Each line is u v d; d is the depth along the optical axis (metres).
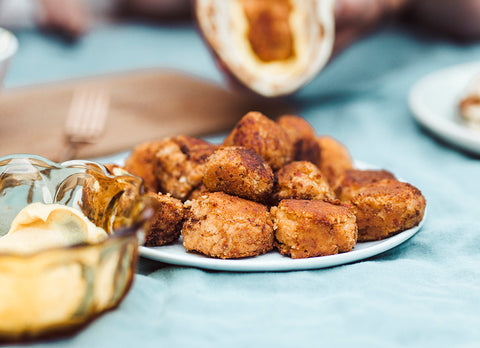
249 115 0.60
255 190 0.56
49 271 0.44
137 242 0.47
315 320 0.48
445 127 0.78
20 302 0.44
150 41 1.35
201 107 0.85
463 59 1.16
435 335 0.47
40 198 0.54
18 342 0.45
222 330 0.47
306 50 0.82
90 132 0.75
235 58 0.80
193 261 0.52
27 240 0.50
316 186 0.57
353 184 0.60
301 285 0.51
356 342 0.46
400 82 1.02
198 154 0.59
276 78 0.82
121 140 0.74
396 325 0.47
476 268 0.54
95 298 0.46
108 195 0.52
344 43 0.88
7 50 0.74
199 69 1.13
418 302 0.50
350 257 0.54
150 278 0.51
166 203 0.54
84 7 1.54
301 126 0.63
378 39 1.32
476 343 0.46
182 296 0.49
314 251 0.54
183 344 0.46
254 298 0.50
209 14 0.79
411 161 0.76
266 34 0.82
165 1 1.50
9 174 0.54
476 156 0.78
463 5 1.25
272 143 0.59
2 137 0.74
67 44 1.28
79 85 0.92
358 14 0.86
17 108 0.82
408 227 0.57
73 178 0.54
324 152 0.65
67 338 0.46
